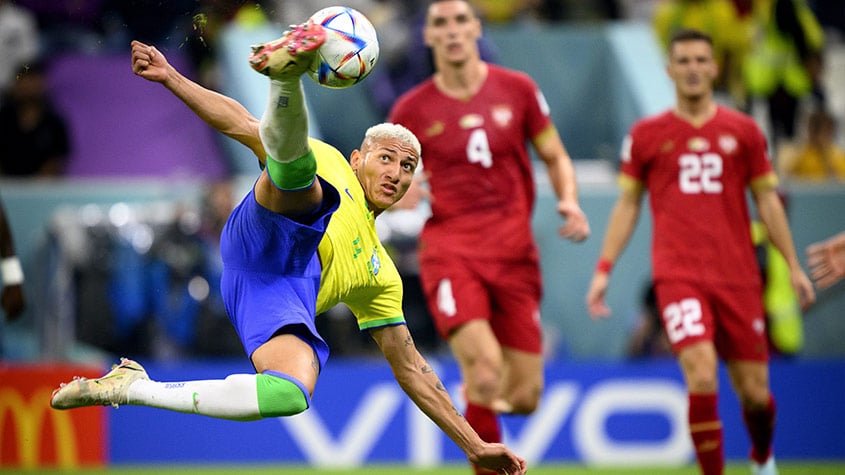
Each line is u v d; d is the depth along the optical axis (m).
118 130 44.75
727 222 25.56
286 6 40.72
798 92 45.50
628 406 34.34
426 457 33.75
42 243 37.00
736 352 25.48
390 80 42.19
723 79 44.84
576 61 46.69
